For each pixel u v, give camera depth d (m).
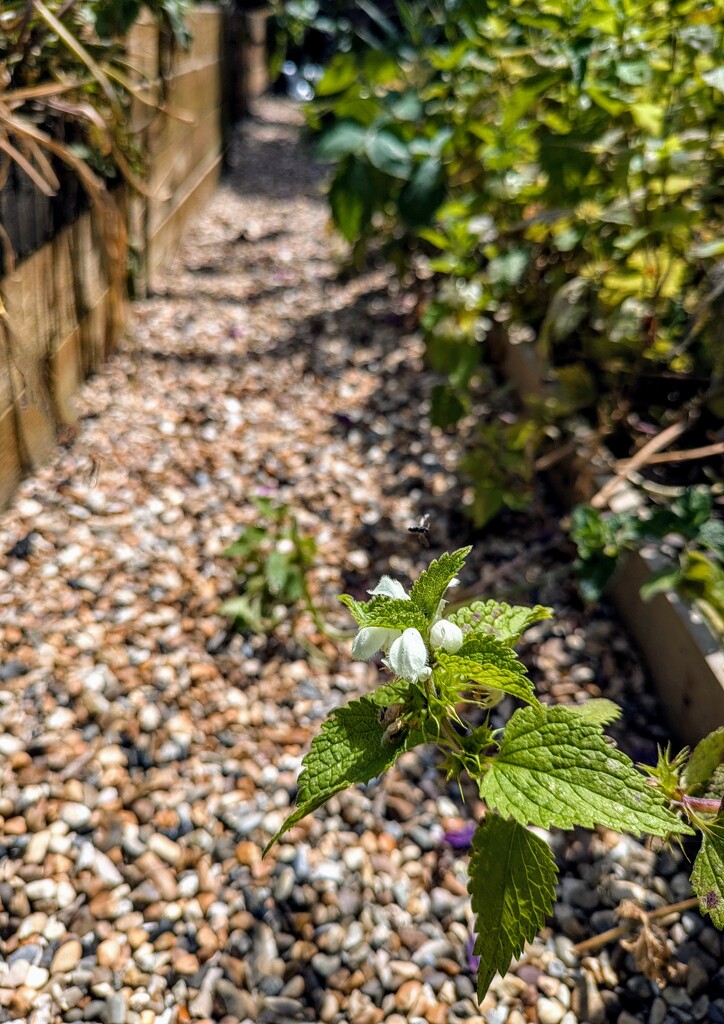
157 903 0.29
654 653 0.37
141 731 0.34
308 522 0.48
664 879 0.31
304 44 1.39
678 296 0.46
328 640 0.40
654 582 0.34
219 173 1.08
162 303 0.70
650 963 0.27
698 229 0.46
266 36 1.47
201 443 0.53
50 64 0.40
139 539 0.44
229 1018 0.26
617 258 0.45
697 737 0.33
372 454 0.54
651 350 0.44
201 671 0.38
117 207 0.54
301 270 0.81
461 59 0.54
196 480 0.49
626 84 0.41
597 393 0.45
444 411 0.51
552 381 0.51
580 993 0.27
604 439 0.46
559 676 0.38
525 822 0.21
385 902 0.30
